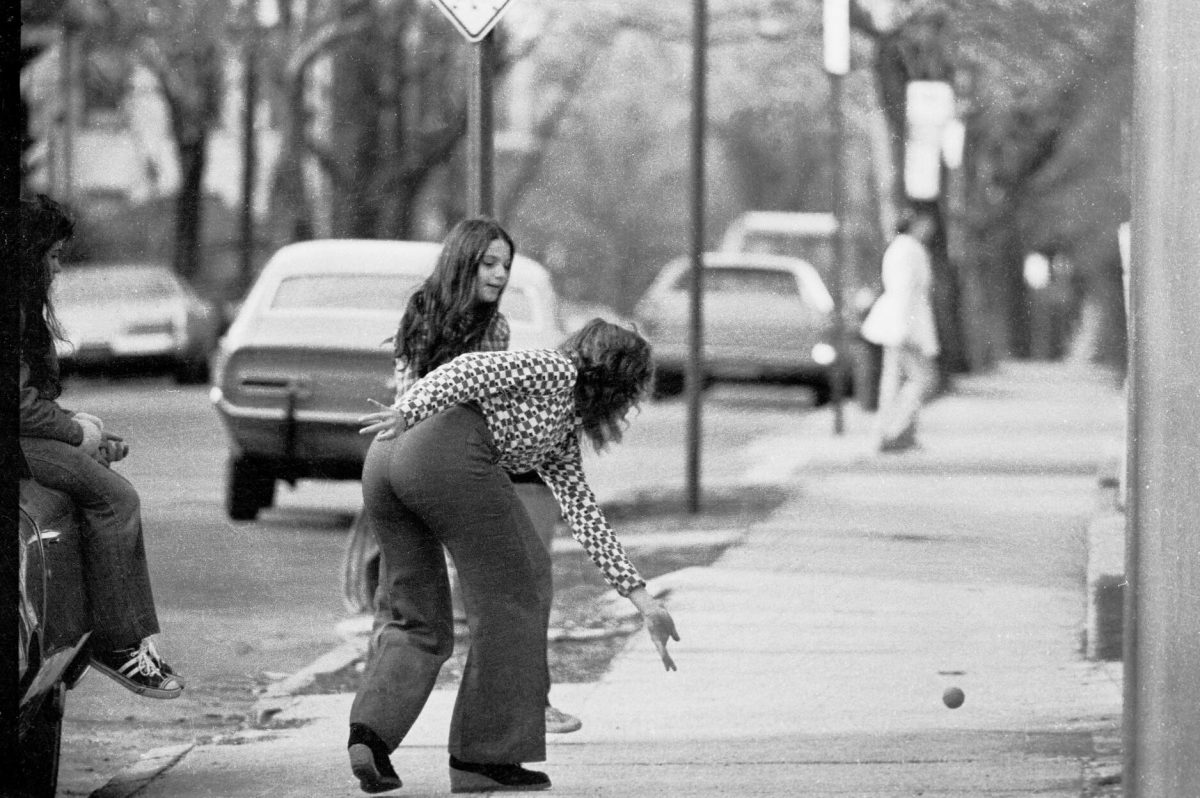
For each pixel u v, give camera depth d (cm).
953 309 6219
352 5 7244
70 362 6084
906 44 5116
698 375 2992
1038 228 8238
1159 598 984
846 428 4825
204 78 7925
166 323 6162
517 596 1268
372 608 2020
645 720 1537
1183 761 980
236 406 2767
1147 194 974
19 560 1169
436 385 1228
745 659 1784
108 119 9581
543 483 1586
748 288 5994
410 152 7394
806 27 6084
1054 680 1681
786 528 2716
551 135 9156
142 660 1277
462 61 7412
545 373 1255
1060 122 6488
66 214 1254
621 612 2036
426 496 1236
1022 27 4572
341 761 1406
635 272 12338
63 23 6775
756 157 11788
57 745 1274
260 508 2880
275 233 7781
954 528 2678
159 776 1366
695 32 3095
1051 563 2344
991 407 5309
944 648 1831
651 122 11075
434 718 1552
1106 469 3073
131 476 3400
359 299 2831
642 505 3102
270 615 2095
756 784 1312
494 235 1349
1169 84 962
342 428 2733
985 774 1332
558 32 7469
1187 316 969
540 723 1279
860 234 7125
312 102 7588
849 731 1483
